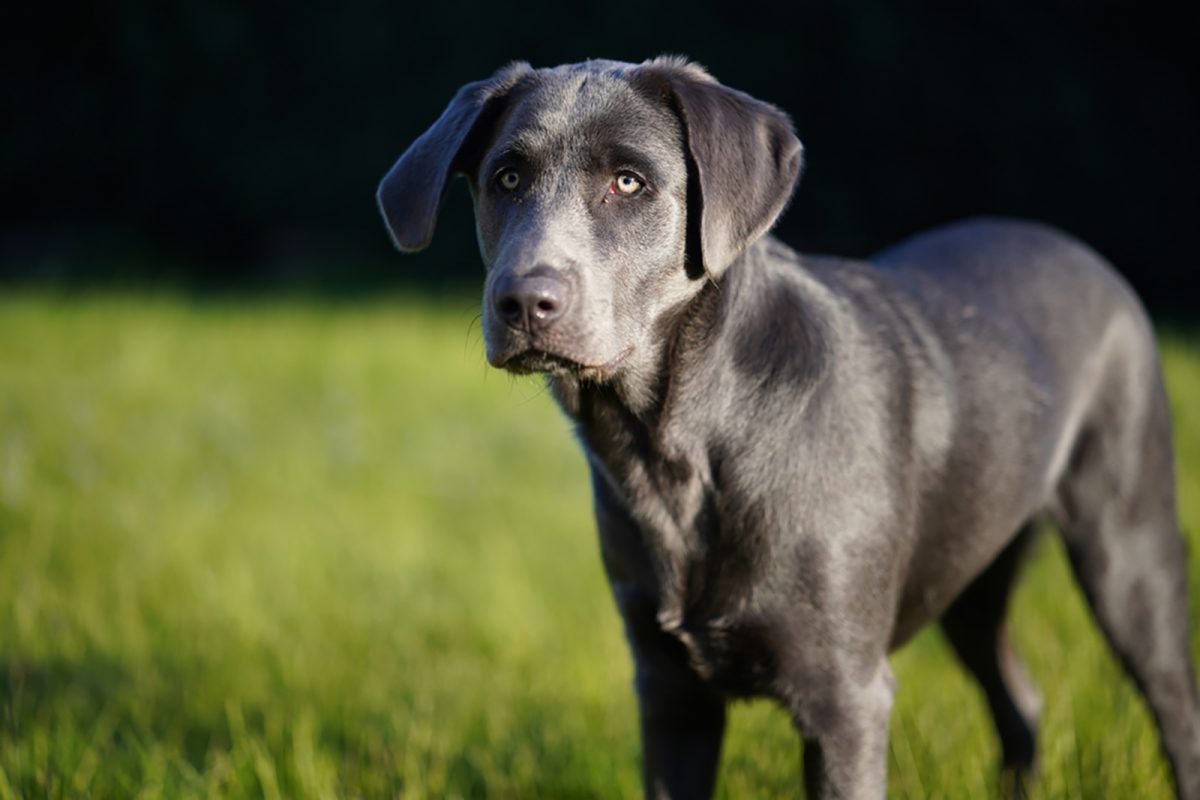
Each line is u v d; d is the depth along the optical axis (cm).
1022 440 487
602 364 399
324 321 1605
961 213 1995
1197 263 1880
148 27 2234
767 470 418
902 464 438
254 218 2311
